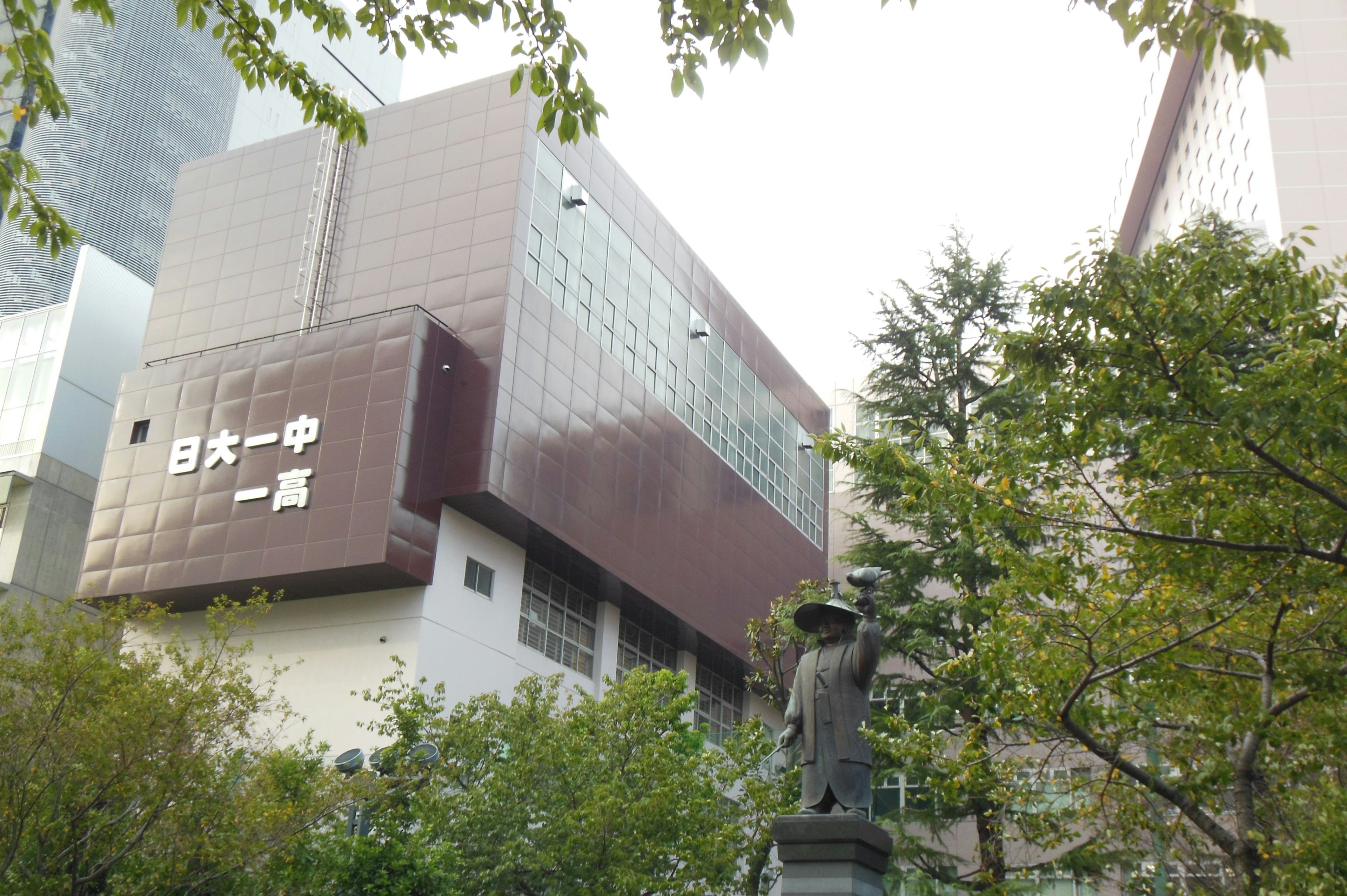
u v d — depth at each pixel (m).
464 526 33.72
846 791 12.14
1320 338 13.28
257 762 22.86
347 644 32.28
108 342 44.28
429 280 36.31
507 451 33.56
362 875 21.30
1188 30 9.76
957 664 15.46
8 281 56.78
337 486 32.47
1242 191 56.25
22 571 39.28
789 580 48.41
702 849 23.50
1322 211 51.72
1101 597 15.38
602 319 39.47
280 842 20.77
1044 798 17.16
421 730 24.83
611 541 37.28
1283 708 14.09
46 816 19.62
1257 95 54.62
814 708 12.53
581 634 37.94
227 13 12.88
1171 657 15.18
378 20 12.68
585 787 23.64
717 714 44.69
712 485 43.94
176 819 20.02
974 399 28.02
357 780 22.05
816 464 53.66
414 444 32.59
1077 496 15.02
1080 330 13.67
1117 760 14.44
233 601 33.19
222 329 39.22
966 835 35.44
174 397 36.12
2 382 43.53
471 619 33.22
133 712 19.59
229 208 41.19
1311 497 13.87
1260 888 13.73
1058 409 14.10
